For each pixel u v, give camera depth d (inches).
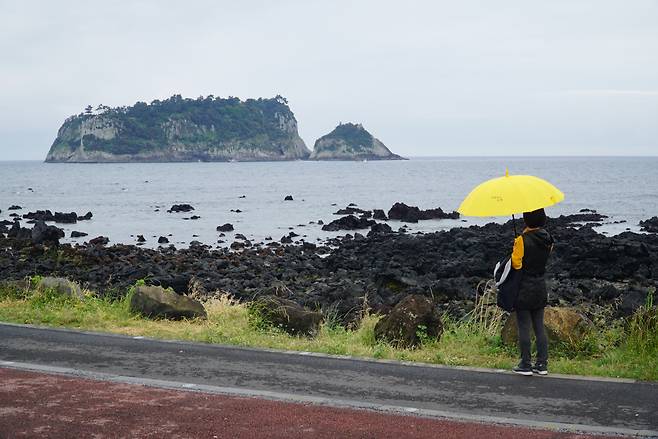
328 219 1806.1
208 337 365.1
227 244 1289.4
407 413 240.7
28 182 4200.3
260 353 332.8
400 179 4532.5
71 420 229.5
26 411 238.8
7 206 2303.2
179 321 432.5
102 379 284.0
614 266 841.5
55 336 371.6
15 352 333.7
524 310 295.0
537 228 295.6
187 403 250.2
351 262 936.9
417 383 279.7
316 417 235.3
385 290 677.9
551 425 227.6
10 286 510.6
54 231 1230.3
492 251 1010.7
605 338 356.2
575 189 3031.5
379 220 1801.2
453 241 1147.9
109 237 1413.6
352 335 391.9
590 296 695.7
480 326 405.4
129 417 233.1
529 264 292.4
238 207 2214.6
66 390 266.2
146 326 408.5
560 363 309.9
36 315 427.2
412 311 366.6
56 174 5782.5
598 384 277.4
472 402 253.9
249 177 4923.7
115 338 367.2
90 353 332.2
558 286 741.3
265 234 1459.2
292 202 2434.8
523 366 293.4
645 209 2014.0
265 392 265.6
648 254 884.0
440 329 370.6
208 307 485.1
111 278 801.6
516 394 263.7
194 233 1480.1
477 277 767.7
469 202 296.2
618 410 244.1
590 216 1728.6
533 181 296.8
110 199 2623.0
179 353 332.5
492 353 335.0
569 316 349.1
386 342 361.4
